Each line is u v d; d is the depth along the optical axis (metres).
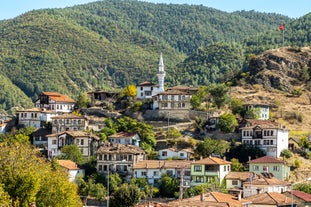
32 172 125.50
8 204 111.81
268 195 176.38
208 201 163.75
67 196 134.88
